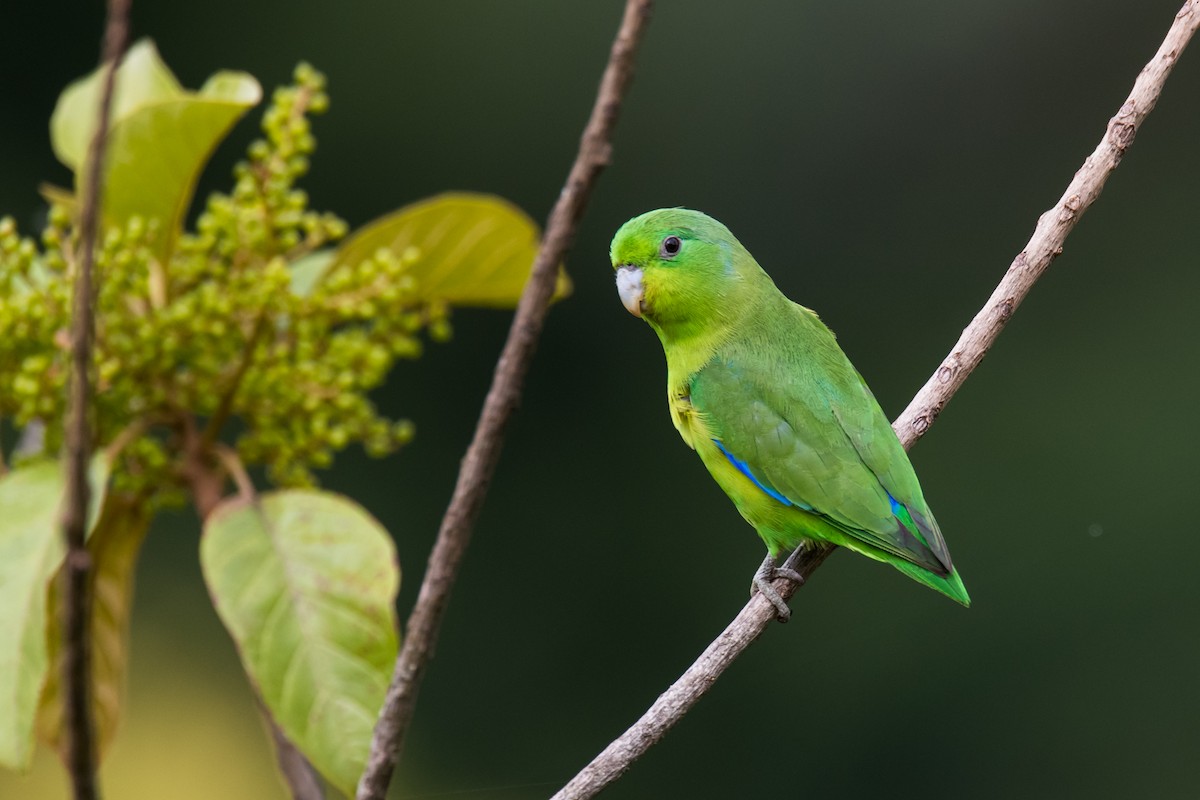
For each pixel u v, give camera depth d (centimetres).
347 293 499
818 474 577
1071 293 1501
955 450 1472
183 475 511
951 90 1456
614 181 1451
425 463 1424
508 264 543
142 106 490
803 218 1463
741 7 1456
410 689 333
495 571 1419
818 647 1405
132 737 1171
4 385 491
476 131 1452
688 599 1402
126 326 483
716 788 1377
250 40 1439
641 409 1440
